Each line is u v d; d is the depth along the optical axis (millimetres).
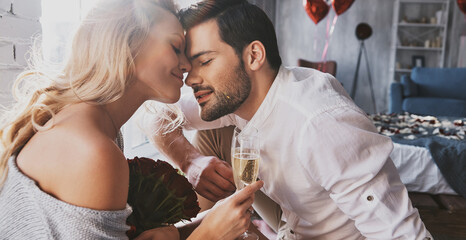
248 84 1116
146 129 1444
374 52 7297
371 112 7449
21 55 1213
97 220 766
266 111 1133
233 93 1113
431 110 5773
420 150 2781
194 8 1081
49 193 787
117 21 887
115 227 806
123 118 971
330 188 1096
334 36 7332
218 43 1069
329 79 1232
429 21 7113
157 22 952
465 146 2748
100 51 883
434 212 2492
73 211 754
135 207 964
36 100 935
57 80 932
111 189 776
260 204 1700
